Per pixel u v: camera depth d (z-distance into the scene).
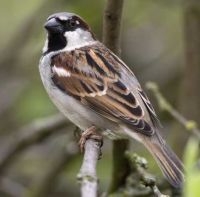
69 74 8.61
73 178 12.88
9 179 12.94
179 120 9.44
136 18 13.99
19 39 13.75
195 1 11.14
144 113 8.02
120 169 8.77
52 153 13.26
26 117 13.05
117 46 8.34
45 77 8.89
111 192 9.07
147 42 14.31
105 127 8.34
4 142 13.24
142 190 8.95
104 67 8.48
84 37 8.98
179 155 10.86
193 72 11.20
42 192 12.15
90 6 13.30
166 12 14.26
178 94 13.00
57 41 8.95
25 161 13.38
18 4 14.37
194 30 11.20
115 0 7.81
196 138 8.86
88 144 7.32
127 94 8.21
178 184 7.00
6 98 13.55
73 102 8.53
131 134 7.91
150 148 7.65
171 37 14.34
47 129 11.93
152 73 14.03
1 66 13.80
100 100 8.30
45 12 13.62
